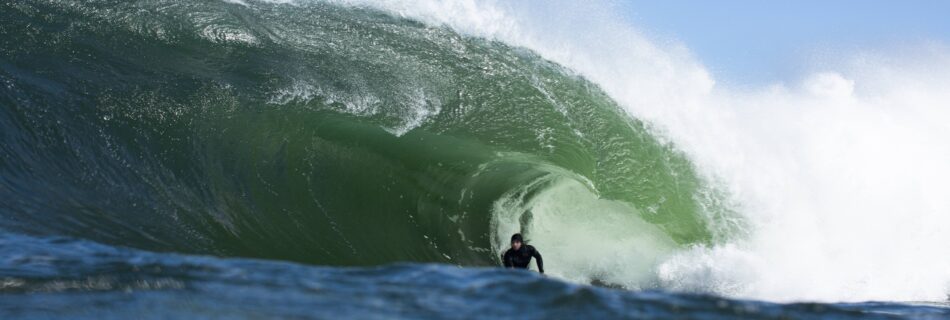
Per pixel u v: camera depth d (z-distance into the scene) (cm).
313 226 4109
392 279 2075
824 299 4572
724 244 4784
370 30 5581
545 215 4256
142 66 4797
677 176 5091
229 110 4603
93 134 4231
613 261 4388
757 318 1798
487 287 1980
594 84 5588
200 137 4384
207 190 4116
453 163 4453
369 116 4850
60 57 4691
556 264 4219
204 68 4903
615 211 4588
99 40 4900
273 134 4528
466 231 4181
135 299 1878
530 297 1889
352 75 5141
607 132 5209
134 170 4119
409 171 4388
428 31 5662
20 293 1944
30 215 3653
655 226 4659
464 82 5328
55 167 4028
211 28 5209
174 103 4538
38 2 5009
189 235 3831
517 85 5397
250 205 4109
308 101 4825
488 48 5662
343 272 2161
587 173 4825
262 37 5281
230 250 3822
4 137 4088
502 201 4184
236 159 4322
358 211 4228
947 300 4559
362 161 4425
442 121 4984
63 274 2111
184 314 1753
